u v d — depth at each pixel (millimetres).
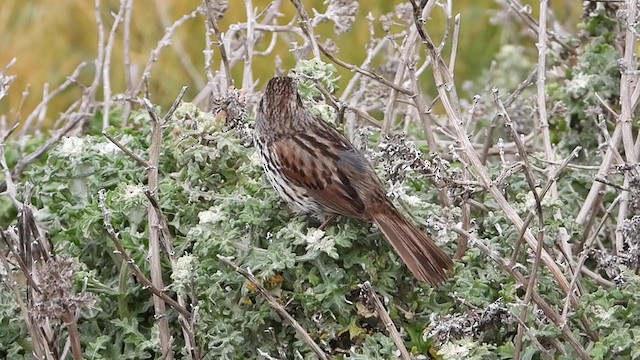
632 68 9562
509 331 8109
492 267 8461
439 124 10086
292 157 8711
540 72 9812
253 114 10477
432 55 8719
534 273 7664
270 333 8125
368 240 8438
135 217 8633
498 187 8641
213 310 8086
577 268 8039
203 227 8172
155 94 16359
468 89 13992
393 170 8367
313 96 9812
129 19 12086
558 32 12172
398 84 10008
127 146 9305
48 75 16969
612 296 8000
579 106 10625
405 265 8359
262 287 7680
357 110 9797
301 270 8078
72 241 8781
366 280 8148
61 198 9086
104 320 8641
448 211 8664
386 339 7785
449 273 8312
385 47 15852
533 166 9805
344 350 8062
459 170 9078
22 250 8008
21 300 7902
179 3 17188
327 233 8164
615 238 9438
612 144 9125
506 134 11750
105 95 11383
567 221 8664
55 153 8992
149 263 8375
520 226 7980
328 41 10727
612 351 7582
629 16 9422
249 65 10742
